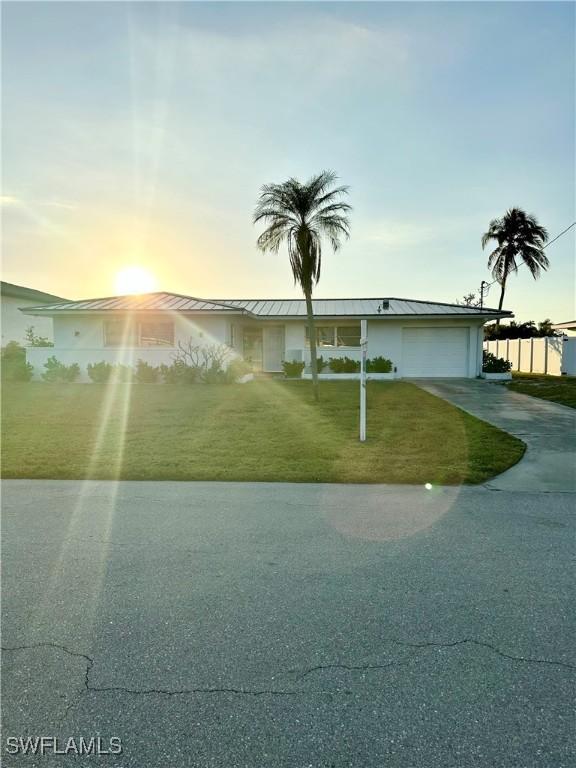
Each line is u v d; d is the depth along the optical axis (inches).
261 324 867.4
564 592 113.7
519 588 115.6
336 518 164.4
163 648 93.5
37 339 855.7
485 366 783.7
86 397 523.2
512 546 140.1
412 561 130.6
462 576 121.7
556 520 161.5
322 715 76.3
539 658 89.7
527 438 297.1
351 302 924.0
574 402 461.4
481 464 231.6
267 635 97.3
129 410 423.8
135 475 217.3
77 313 705.6
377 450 265.1
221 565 129.0
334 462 238.8
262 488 200.8
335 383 705.6
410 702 78.8
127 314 705.6
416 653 91.3
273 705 78.5
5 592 115.3
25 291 933.8
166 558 133.5
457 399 499.8
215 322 711.1
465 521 160.7
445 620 102.1
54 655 91.7
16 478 216.2
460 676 84.9
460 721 74.9
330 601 110.1
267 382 717.3
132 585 118.3
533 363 979.3
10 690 82.5
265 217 486.0
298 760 68.4
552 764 67.4
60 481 211.8
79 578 122.2
